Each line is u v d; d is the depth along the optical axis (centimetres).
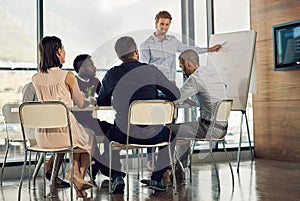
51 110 306
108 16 552
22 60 505
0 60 493
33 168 484
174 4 596
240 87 530
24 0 509
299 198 321
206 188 375
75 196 354
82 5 539
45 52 331
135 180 431
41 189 394
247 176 441
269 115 595
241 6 636
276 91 583
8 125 486
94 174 421
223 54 545
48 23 520
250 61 527
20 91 502
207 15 615
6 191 386
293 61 548
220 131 389
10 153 490
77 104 341
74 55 532
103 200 333
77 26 535
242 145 626
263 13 603
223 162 570
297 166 514
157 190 370
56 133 322
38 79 333
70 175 323
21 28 506
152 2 580
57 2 525
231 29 631
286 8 566
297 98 550
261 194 341
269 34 593
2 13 497
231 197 332
